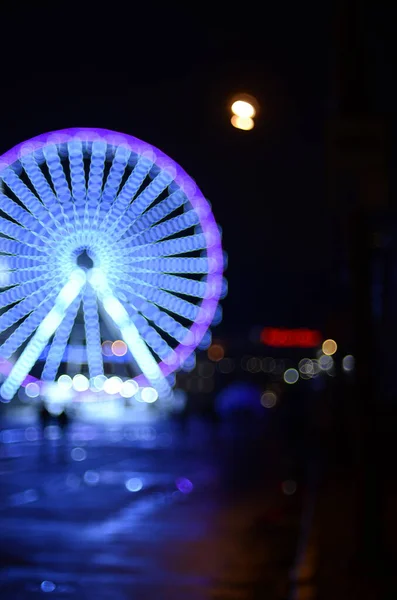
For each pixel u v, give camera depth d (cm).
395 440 2266
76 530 1562
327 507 1723
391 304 2739
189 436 4503
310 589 1025
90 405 6600
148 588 1109
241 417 6203
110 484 2319
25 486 2266
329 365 4231
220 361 9150
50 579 1152
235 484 2323
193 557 1320
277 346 9100
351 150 1021
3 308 3962
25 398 5922
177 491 2162
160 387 4225
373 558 1033
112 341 4103
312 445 3406
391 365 2775
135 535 1512
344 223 1060
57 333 4025
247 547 1404
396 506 1584
